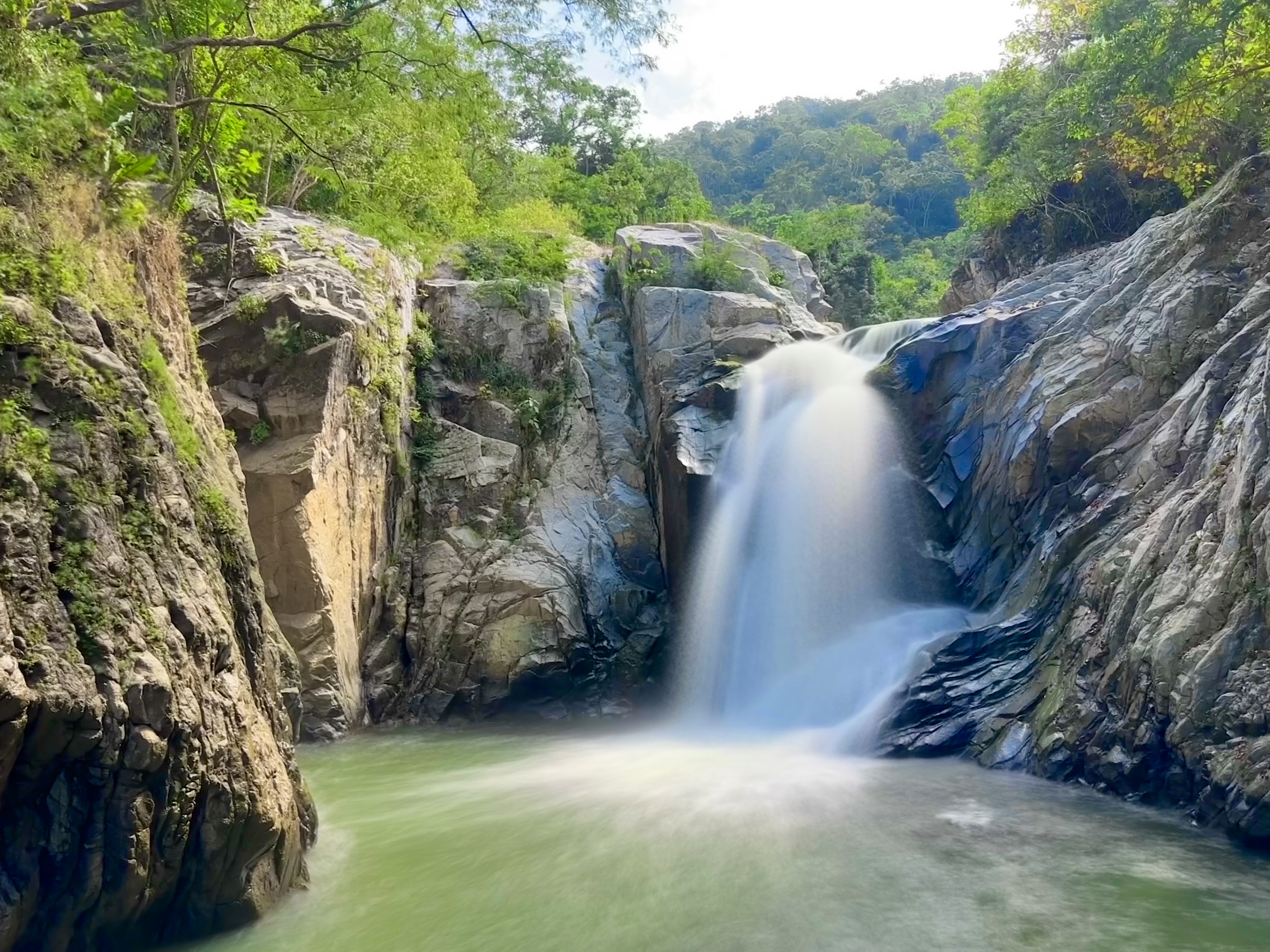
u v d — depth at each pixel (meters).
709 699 19.08
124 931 6.88
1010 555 17.16
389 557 19.25
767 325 24.31
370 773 14.00
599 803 11.80
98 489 6.86
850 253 50.34
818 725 16.23
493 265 24.70
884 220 77.94
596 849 9.99
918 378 20.19
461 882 9.10
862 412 20.20
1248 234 16.48
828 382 21.42
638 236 28.19
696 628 19.88
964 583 18.08
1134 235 20.25
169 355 10.09
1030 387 17.61
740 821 10.82
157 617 7.02
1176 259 17.30
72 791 6.29
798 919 8.10
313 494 15.98
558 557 20.12
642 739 16.41
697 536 20.20
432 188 25.27
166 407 8.62
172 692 6.81
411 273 22.64
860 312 46.22
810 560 19.38
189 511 8.02
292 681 10.20
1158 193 30.94
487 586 19.30
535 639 18.81
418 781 13.42
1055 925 7.88
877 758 13.84
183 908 7.34
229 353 16.52
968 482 18.89
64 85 8.94
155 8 12.96
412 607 19.34
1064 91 31.31
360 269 19.14
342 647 16.94
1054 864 9.22
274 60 15.27
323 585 16.05
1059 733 12.44
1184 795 10.73
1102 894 8.50
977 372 19.59
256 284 17.16
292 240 18.72
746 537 20.06
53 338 7.00
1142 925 7.85
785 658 18.48
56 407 6.80
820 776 12.85
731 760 14.12
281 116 16.09
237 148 20.09
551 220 33.03
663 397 22.41
